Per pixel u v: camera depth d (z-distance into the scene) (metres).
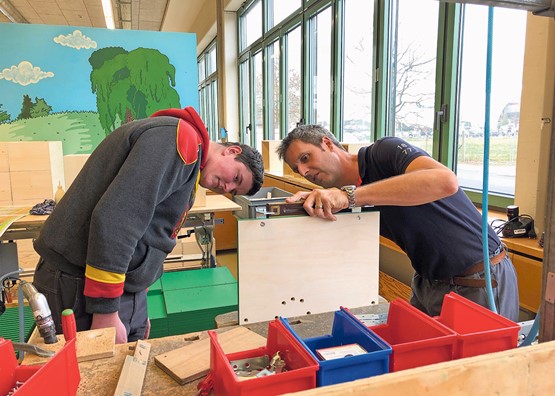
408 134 3.21
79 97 4.23
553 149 0.66
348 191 1.09
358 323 0.81
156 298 2.18
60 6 7.68
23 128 4.11
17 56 4.02
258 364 0.81
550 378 0.56
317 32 4.76
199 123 1.25
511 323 0.78
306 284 1.14
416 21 3.03
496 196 2.37
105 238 1.03
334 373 0.68
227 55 7.73
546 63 1.75
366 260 1.19
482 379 0.53
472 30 2.51
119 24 9.98
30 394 0.59
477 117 2.52
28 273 2.62
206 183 1.38
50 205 2.77
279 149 1.54
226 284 2.33
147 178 1.06
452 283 1.25
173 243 1.31
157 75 4.43
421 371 0.51
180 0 8.05
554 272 0.67
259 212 1.13
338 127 4.30
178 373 0.87
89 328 1.23
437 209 1.20
